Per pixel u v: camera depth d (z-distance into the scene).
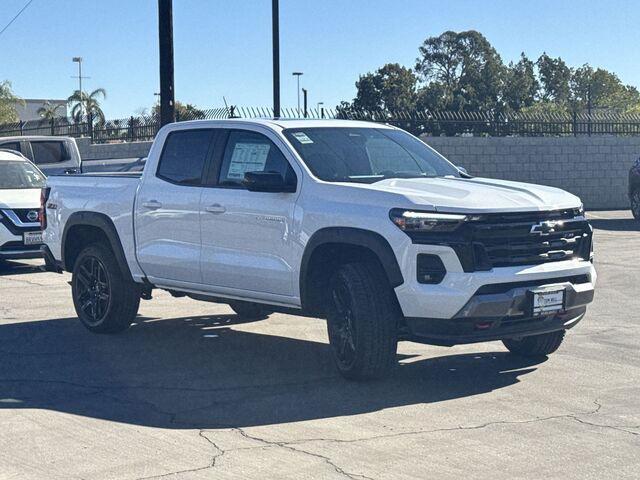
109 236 9.73
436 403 7.06
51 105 89.69
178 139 9.30
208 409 6.96
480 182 8.30
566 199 7.91
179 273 9.07
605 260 15.80
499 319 7.27
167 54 19.62
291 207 8.02
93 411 6.94
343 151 8.41
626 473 5.49
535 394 7.30
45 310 11.51
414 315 7.27
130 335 9.95
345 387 7.58
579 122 30.34
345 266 7.59
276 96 25.58
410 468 5.58
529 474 5.48
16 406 7.09
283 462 5.71
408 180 8.06
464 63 66.12
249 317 10.95
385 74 49.81
